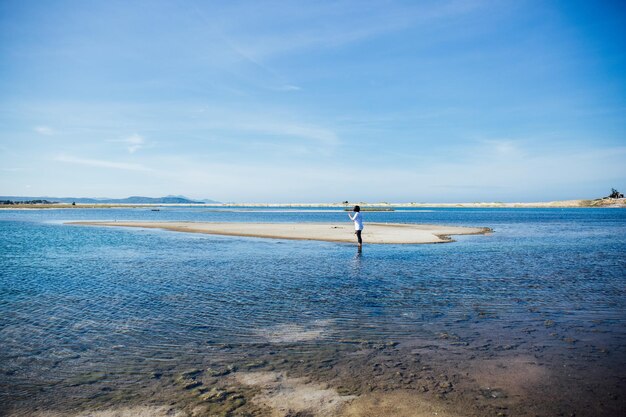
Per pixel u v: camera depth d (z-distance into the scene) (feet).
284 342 25.38
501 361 22.07
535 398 17.63
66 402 17.47
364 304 34.96
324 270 53.21
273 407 16.90
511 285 43.55
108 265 57.62
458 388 18.65
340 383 19.29
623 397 17.75
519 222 229.25
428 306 34.37
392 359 22.41
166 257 66.74
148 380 19.75
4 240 98.53
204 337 26.35
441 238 106.42
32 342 25.32
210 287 42.16
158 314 31.78
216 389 18.71
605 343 25.05
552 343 25.07
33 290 40.75
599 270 54.24
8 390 18.63
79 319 30.37
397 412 16.38
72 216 306.96
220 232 122.01
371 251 75.87
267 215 354.95
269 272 51.65
